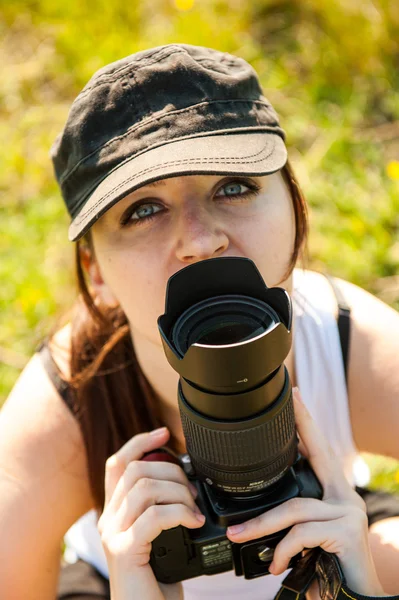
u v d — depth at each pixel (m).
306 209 1.50
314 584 1.45
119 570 1.29
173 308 1.10
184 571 1.34
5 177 3.25
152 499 1.29
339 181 2.95
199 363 1.00
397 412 1.62
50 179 3.20
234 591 1.67
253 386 1.04
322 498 1.33
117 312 1.60
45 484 1.63
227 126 1.32
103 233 1.35
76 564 1.92
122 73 1.32
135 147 1.29
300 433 1.35
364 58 3.38
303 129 3.19
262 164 1.29
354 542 1.27
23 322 2.68
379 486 2.18
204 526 1.30
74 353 1.65
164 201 1.29
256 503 1.27
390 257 2.67
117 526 1.30
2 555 1.57
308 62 3.49
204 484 1.29
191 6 3.70
